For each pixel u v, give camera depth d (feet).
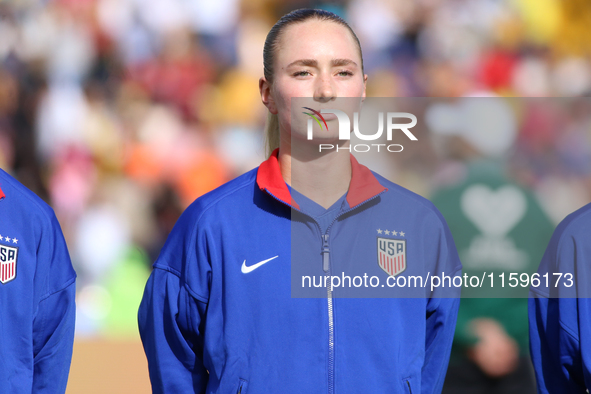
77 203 76.89
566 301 24.03
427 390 24.35
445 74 88.99
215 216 23.16
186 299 23.09
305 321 22.36
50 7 87.20
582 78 91.66
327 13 23.56
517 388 30.66
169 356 23.67
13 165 79.51
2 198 23.88
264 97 24.39
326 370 22.15
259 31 91.15
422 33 91.09
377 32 90.53
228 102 87.35
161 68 87.45
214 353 22.50
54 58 85.35
